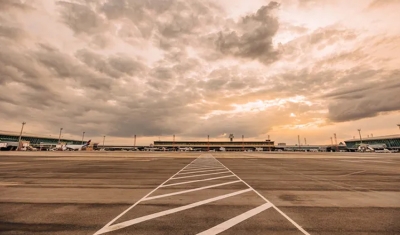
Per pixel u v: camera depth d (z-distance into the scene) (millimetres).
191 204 7062
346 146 141125
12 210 6398
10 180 12055
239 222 5402
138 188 9789
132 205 6949
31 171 16438
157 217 5773
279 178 12992
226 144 134625
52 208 6609
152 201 7453
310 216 5871
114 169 18172
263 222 5402
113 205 6953
